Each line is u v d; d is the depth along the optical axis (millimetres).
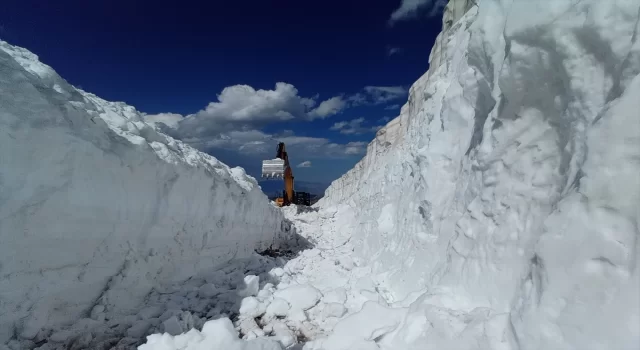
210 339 2951
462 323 2250
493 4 3367
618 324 1431
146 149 4441
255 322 3918
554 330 1644
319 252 8219
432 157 4934
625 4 1818
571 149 2143
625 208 1602
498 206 2699
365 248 7523
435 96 6578
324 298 4391
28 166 2844
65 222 3205
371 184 11914
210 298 4602
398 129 12219
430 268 3900
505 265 2434
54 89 3488
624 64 1771
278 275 5977
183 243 5289
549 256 1835
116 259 3896
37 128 2912
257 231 8688
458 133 4797
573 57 2109
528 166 2549
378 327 2990
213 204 6344
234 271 6074
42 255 3008
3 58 2898
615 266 1545
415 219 5172
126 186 4070
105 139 3859
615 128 1690
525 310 1886
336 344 2979
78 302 3371
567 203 1872
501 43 3172
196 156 6305
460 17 7457
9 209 2725
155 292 4387
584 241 1688
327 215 15430
